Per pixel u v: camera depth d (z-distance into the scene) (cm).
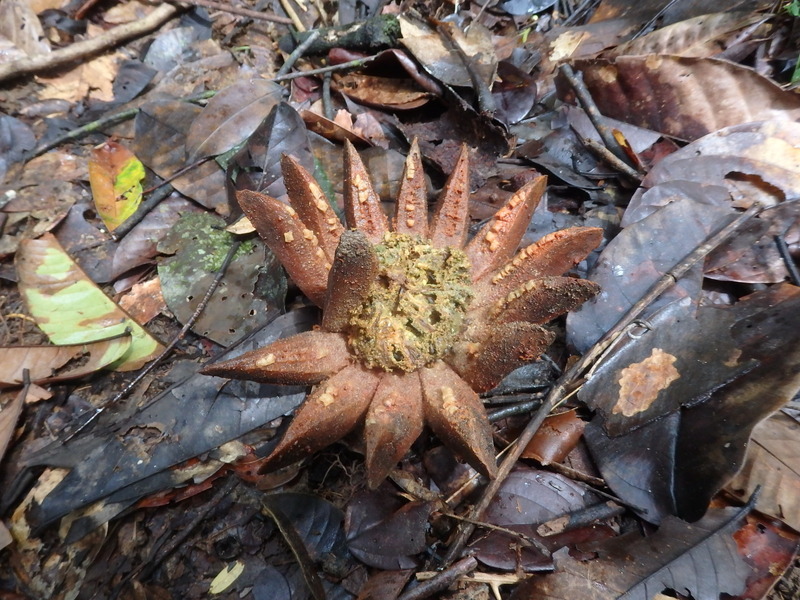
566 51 31
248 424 20
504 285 18
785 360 18
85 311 23
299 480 20
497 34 35
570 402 20
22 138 28
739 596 16
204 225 25
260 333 22
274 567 18
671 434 19
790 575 17
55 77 31
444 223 20
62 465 19
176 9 34
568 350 21
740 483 18
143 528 19
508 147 27
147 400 21
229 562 19
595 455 19
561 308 16
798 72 25
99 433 20
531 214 19
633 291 21
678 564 17
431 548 18
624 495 18
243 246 24
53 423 21
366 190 19
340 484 20
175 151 28
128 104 31
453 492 19
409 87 30
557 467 19
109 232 25
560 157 27
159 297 24
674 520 17
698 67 24
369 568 18
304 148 26
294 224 17
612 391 19
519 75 29
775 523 17
